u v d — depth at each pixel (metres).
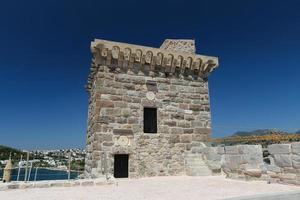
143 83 16.39
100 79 15.30
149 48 16.44
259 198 7.73
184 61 17.66
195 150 16.81
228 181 12.40
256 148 12.59
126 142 15.06
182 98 17.38
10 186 9.77
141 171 15.00
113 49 15.72
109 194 8.70
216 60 18.41
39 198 7.91
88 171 16.22
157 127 16.20
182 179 13.76
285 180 10.92
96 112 14.83
